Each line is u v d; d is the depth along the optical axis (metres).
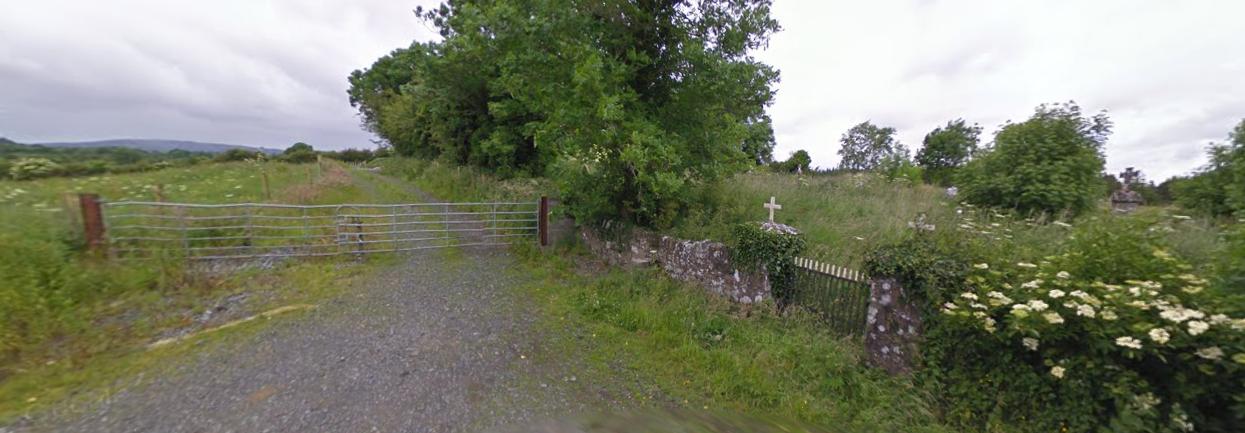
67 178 14.52
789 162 27.77
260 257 7.86
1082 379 3.41
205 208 7.76
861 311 5.36
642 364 4.89
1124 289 3.24
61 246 6.31
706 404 4.20
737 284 6.57
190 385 4.05
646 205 8.12
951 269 4.37
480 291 7.07
